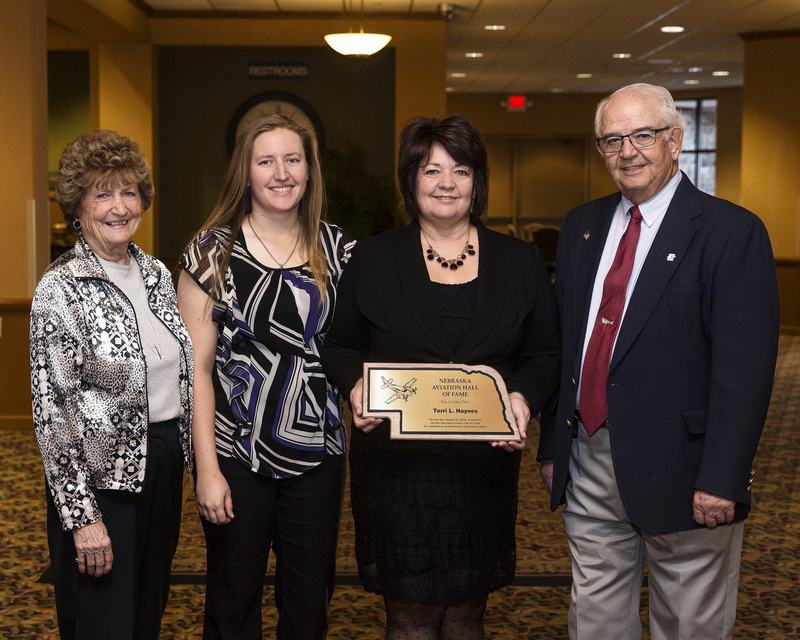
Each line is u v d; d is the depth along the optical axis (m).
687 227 2.06
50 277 1.89
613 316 2.12
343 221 6.46
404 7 9.54
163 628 3.01
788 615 3.14
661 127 2.06
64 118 10.39
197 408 2.13
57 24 9.10
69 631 1.99
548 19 10.32
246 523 2.18
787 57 10.95
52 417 1.84
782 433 6.25
